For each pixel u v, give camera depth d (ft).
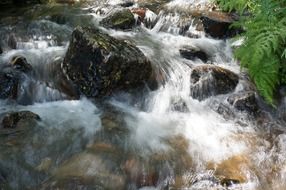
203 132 10.52
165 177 9.31
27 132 10.21
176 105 11.30
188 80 11.82
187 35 13.97
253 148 10.07
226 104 11.21
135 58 11.20
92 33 11.48
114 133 10.35
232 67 12.39
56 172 9.26
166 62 12.34
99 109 11.12
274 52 10.90
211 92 11.52
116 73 11.03
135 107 11.35
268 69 10.85
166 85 11.79
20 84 11.43
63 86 11.53
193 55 12.73
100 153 9.73
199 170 9.45
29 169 9.34
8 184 9.09
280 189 9.18
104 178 9.14
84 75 11.24
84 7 15.80
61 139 10.09
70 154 9.70
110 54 10.91
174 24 14.29
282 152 9.98
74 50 11.42
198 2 15.35
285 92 11.36
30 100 11.43
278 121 10.93
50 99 11.48
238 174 9.38
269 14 10.96
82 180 9.07
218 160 9.71
